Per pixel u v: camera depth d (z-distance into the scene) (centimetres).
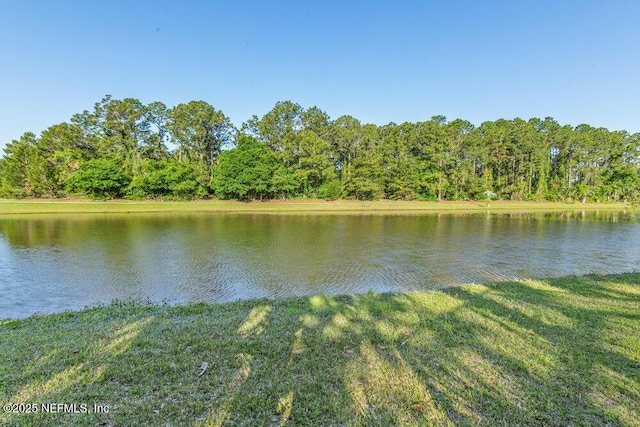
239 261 1141
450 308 575
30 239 1552
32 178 3716
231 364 360
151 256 1205
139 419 267
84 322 514
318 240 1620
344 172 4838
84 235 1686
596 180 5675
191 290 831
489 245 1541
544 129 6022
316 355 385
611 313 542
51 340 428
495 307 578
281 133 4678
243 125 4716
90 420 265
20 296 778
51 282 884
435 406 290
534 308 571
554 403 295
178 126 4453
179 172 3972
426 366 359
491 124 5634
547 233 2002
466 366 359
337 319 514
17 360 366
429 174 4888
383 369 352
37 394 299
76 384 316
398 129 5278
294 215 3158
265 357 378
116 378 329
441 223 2548
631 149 5544
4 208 2969
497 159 5375
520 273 1035
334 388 316
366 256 1251
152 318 528
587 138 5669
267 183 4119
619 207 4997
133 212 3166
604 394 309
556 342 421
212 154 4900
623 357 379
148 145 4650
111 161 3797
